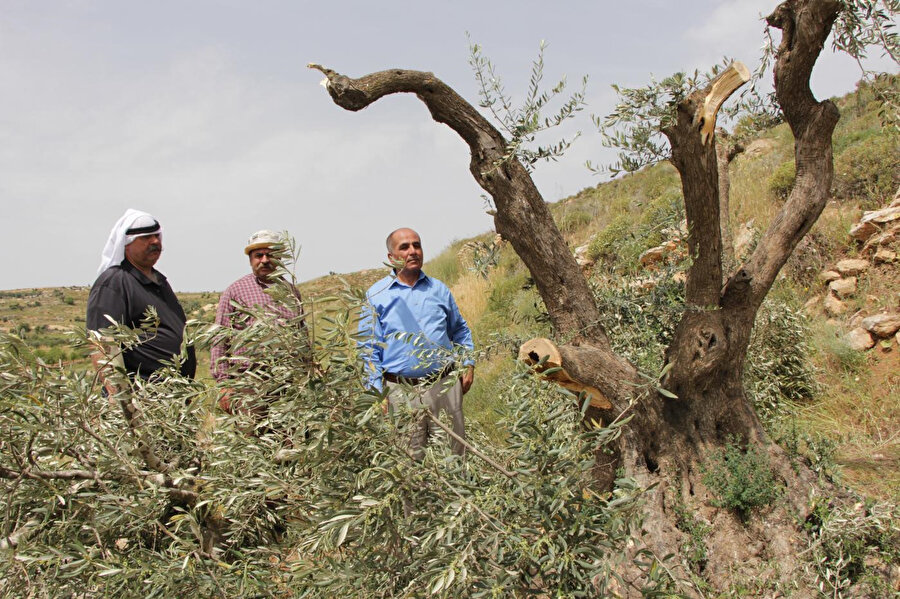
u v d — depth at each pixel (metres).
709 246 3.10
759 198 8.96
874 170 7.69
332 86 2.64
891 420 4.71
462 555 1.83
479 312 11.84
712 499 3.05
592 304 3.22
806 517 2.99
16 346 2.29
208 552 2.60
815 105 3.10
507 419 2.32
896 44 2.80
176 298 3.92
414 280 3.87
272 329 2.00
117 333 2.59
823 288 6.99
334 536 1.89
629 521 2.02
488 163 3.02
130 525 2.61
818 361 5.77
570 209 15.38
